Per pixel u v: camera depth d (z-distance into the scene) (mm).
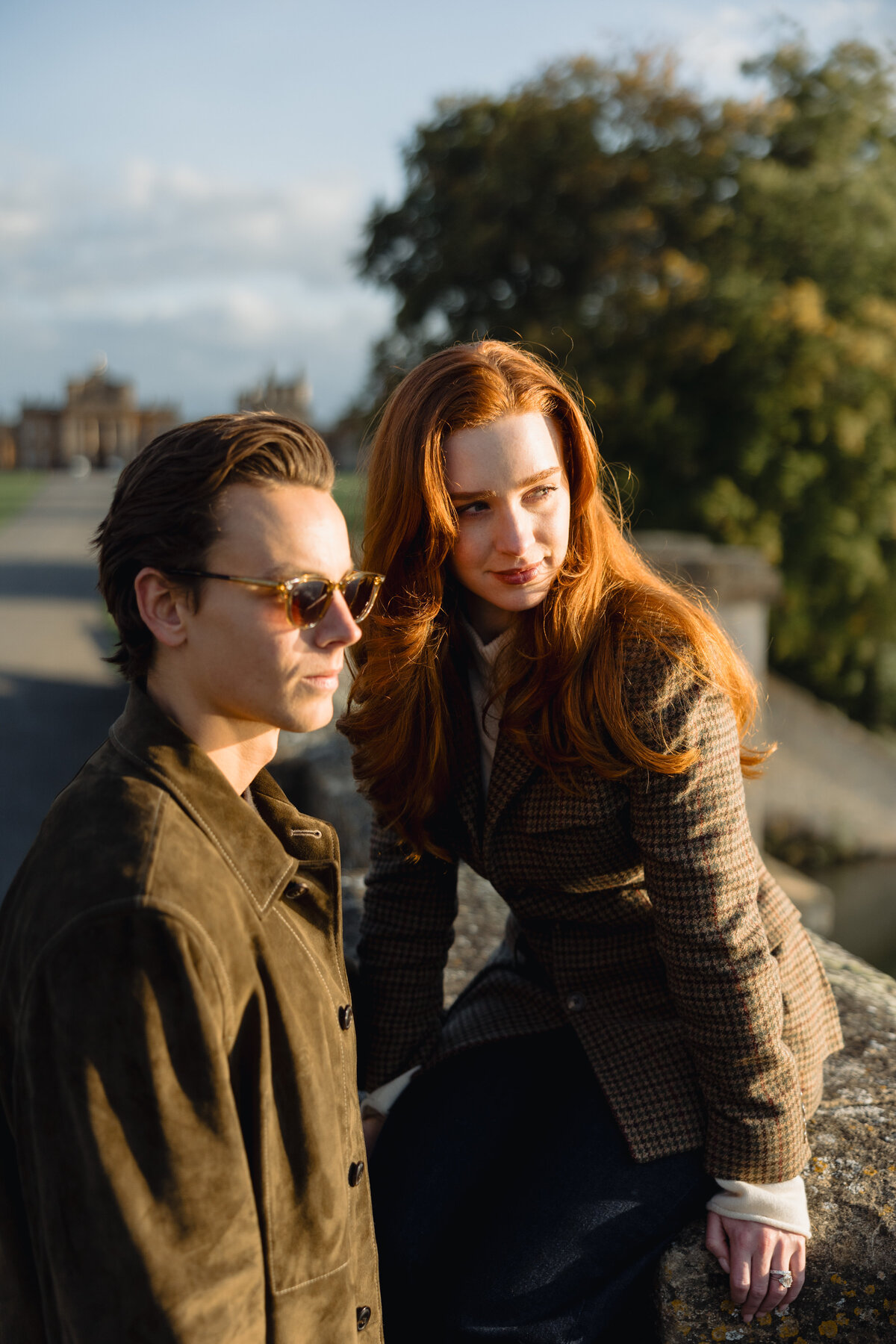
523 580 1499
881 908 11023
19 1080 978
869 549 13352
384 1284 1586
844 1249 1482
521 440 1466
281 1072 1079
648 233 13609
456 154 15297
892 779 12375
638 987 1666
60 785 7133
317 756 3691
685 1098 1549
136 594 1098
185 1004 943
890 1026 2053
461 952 2523
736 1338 1482
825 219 13539
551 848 1581
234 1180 967
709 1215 1503
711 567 8109
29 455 72125
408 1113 1742
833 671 13930
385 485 1553
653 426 12797
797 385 12719
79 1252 922
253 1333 992
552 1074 1738
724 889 1441
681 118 14250
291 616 1078
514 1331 1439
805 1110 1584
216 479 1052
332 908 1232
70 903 960
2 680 10539
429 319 15281
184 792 1069
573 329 13305
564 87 14477
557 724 1517
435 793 1684
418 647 1563
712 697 1479
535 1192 1534
